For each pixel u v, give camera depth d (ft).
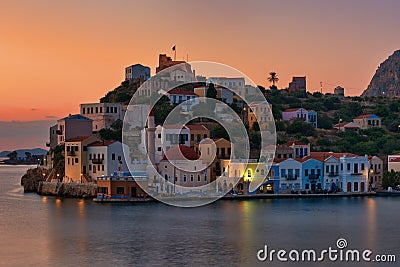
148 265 422.41
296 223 571.69
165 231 532.73
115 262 430.61
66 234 523.70
